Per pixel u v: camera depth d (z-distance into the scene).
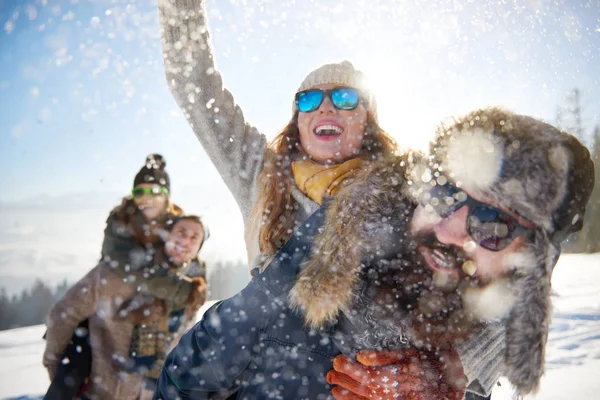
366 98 1.76
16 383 3.21
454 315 1.03
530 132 0.98
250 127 1.95
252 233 1.74
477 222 0.99
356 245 1.05
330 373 1.08
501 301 1.02
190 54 1.81
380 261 1.06
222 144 1.86
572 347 3.11
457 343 1.05
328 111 1.70
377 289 1.05
